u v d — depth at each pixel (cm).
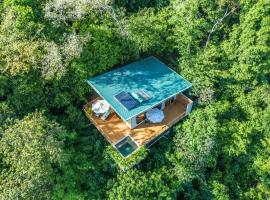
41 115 2528
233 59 3095
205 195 2938
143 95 2741
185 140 2845
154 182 2631
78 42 2658
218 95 3156
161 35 3092
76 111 2861
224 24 3155
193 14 2947
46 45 2616
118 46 2911
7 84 2656
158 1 3359
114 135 2780
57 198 2531
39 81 2667
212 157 2873
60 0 2717
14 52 2558
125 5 3303
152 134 2789
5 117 2594
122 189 2541
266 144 3039
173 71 3016
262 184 3097
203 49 3106
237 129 2983
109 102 2688
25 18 2642
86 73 2814
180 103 3072
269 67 3048
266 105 3177
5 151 2348
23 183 2238
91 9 2852
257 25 2903
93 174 2772
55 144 2403
